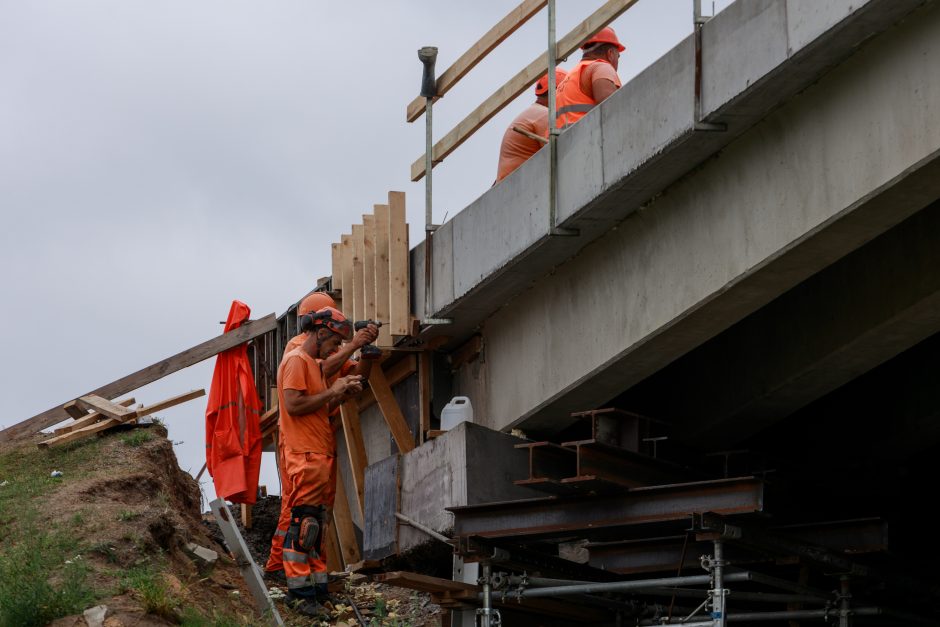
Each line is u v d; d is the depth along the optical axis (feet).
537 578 34.73
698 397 39.06
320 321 39.75
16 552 35.58
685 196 34.27
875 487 40.98
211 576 38.75
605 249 36.91
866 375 40.14
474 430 37.93
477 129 39.55
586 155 35.29
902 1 27.73
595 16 34.81
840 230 30.60
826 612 34.73
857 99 29.68
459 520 35.42
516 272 38.58
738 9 30.96
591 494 33.73
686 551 36.32
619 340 36.19
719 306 33.83
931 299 32.50
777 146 31.65
